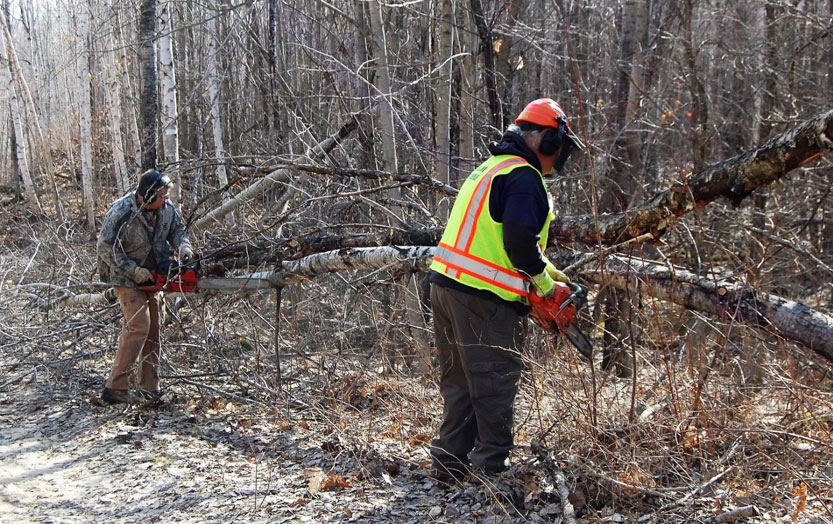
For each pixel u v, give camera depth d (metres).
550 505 3.36
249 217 7.19
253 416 5.22
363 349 6.45
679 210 3.81
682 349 4.45
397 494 3.73
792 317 3.47
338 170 5.64
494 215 3.41
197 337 6.35
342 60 7.85
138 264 5.45
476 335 3.52
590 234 4.20
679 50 11.17
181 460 4.36
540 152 3.47
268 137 10.20
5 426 5.18
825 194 4.42
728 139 11.56
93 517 3.63
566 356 4.12
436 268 3.62
